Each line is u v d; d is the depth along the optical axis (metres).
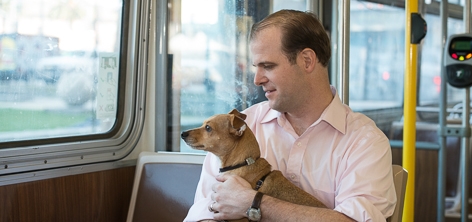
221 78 2.64
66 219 2.22
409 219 2.47
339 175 1.58
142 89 2.56
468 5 3.07
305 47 1.55
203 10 2.59
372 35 3.42
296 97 1.60
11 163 2.00
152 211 2.28
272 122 1.81
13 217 2.00
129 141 2.53
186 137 1.70
